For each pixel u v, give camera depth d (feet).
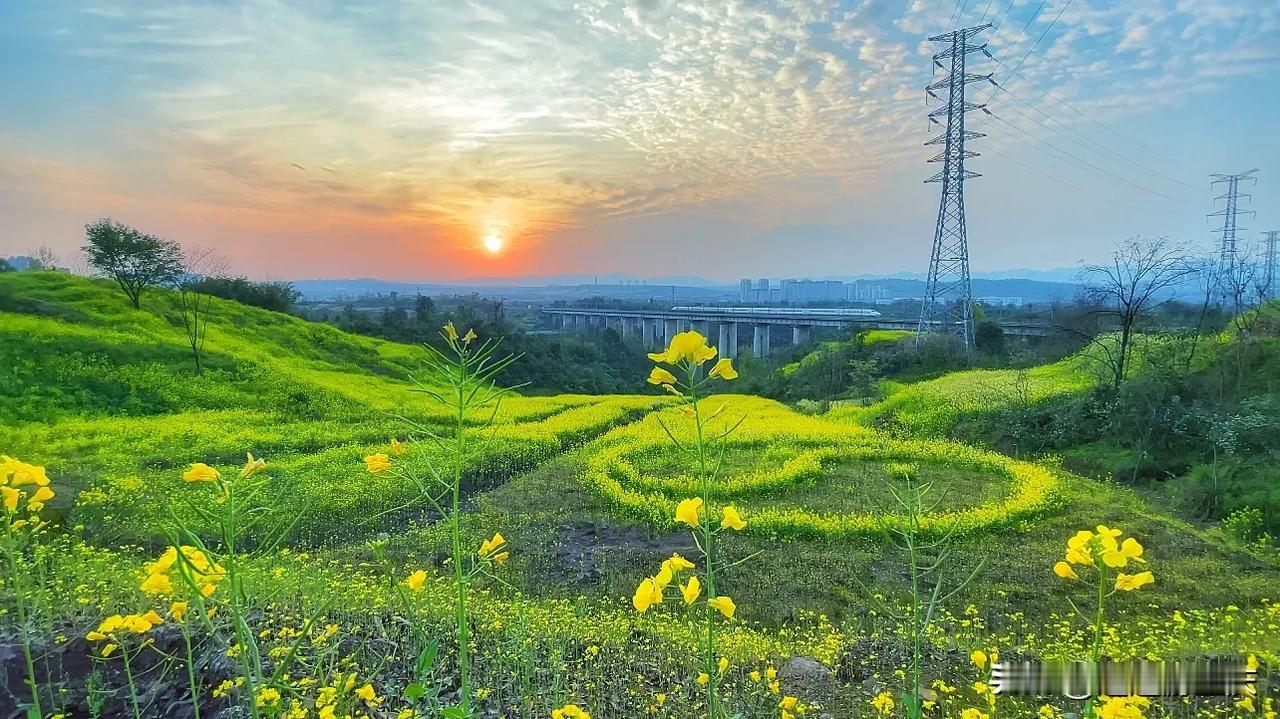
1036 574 26.91
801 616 23.12
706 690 15.31
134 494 32.96
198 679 12.67
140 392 67.41
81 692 11.95
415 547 29.94
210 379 74.54
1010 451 53.21
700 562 28.40
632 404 85.71
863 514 35.45
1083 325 74.84
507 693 14.60
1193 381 49.03
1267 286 60.64
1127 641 20.54
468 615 18.98
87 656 13.08
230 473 30.99
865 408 76.23
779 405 92.79
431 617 18.43
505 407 81.71
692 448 8.05
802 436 56.03
